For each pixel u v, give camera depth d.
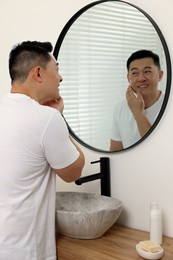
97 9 1.60
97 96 1.65
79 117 1.74
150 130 1.46
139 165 1.53
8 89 2.15
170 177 1.43
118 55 1.55
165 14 1.38
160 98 1.42
